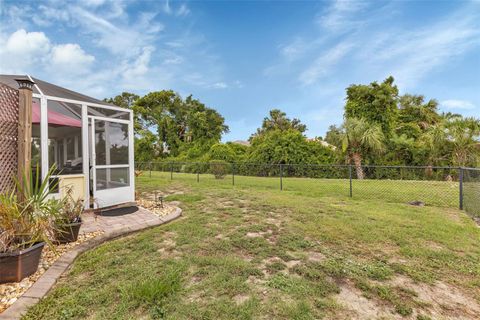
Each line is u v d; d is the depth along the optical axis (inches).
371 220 173.8
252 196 269.7
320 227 157.1
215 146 732.0
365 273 99.5
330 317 73.6
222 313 74.0
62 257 108.1
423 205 235.6
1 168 113.3
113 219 169.2
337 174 530.6
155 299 79.6
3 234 90.3
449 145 506.6
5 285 87.0
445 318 74.5
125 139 221.8
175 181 431.2
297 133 622.5
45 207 106.4
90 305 77.1
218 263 105.3
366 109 599.2
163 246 124.9
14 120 117.6
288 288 87.8
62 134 183.6
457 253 119.7
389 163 541.0
